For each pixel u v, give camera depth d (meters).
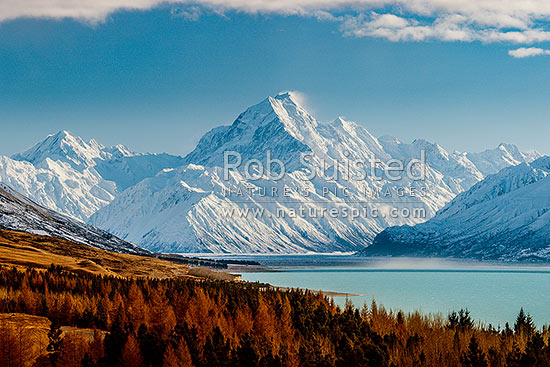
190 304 141.50
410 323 143.12
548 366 108.00
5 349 102.81
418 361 115.31
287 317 137.75
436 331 133.62
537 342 115.12
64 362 101.75
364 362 107.62
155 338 107.69
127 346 101.69
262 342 114.62
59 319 129.75
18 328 112.50
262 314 131.50
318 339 122.44
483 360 111.69
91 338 115.88
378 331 135.38
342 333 128.50
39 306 136.50
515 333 138.50
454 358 117.44
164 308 135.12
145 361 104.50
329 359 108.81
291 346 118.12
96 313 133.12
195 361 104.44
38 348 105.88
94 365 99.56
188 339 108.69
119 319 127.12
